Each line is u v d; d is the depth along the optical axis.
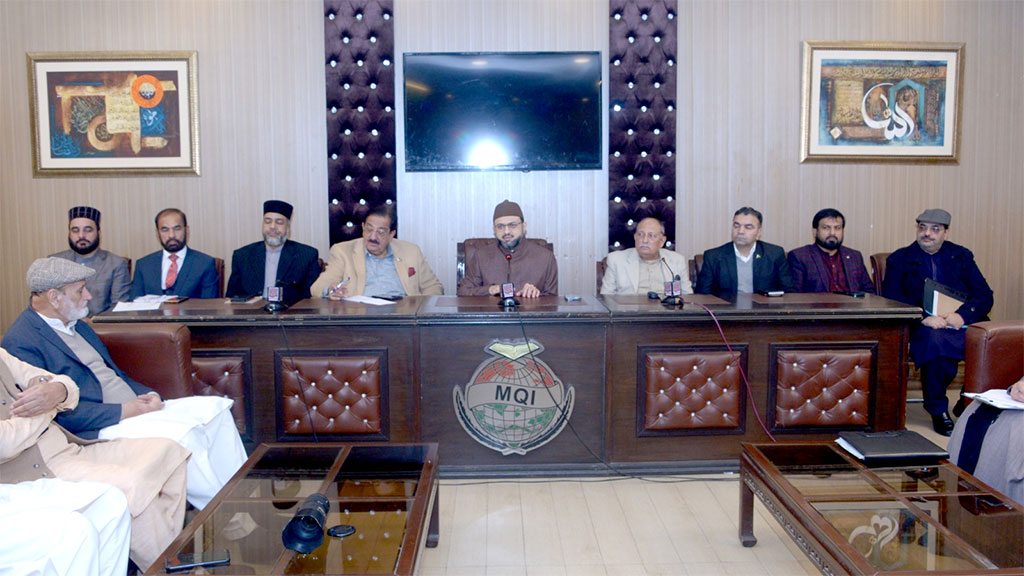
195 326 2.96
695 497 2.89
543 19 4.70
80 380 2.44
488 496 2.91
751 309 2.99
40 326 2.43
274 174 4.76
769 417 3.07
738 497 2.89
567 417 3.03
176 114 4.70
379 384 2.99
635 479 3.06
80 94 4.69
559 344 3.00
